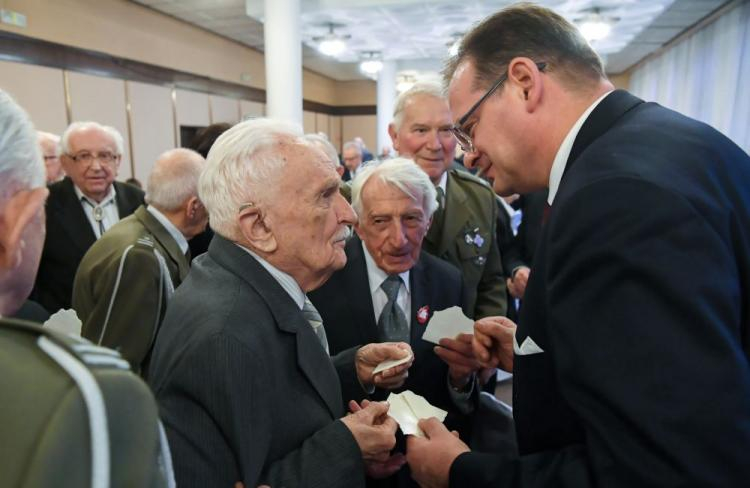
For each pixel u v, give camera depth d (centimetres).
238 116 838
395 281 130
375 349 109
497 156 83
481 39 82
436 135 161
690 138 67
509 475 71
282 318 81
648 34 724
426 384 130
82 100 515
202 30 724
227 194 82
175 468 68
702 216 57
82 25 511
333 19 603
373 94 1279
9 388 32
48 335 36
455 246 167
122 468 33
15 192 46
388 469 94
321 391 85
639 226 56
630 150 64
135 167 598
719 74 584
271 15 517
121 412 34
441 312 124
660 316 53
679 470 50
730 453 50
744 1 530
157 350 80
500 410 132
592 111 74
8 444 30
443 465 81
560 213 64
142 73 604
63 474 30
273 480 73
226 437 71
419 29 654
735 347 53
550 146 78
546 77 77
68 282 228
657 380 52
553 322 63
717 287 54
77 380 33
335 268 89
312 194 82
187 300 80
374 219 122
